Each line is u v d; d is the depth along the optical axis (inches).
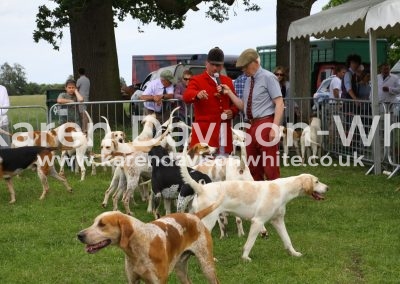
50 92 741.9
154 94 466.6
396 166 429.4
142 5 852.0
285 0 662.5
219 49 313.6
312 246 266.8
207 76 316.2
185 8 709.9
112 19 732.7
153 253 177.6
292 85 546.6
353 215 320.2
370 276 226.4
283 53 676.1
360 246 265.3
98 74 726.5
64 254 257.9
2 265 244.8
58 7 698.8
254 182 250.2
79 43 728.3
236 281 224.7
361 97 515.2
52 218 323.9
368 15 390.0
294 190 251.4
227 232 295.1
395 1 374.6
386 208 335.3
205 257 195.3
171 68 647.1
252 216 249.0
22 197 380.5
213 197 243.3
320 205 345.1
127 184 330.3
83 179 433.7
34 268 240.8
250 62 291.7
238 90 482.9
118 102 483.8
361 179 422.0
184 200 266.8
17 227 303.7
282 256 253.9
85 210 342.3
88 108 505.7
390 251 257.8
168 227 184.9
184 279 199.8
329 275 229.0
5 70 1712.6
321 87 626.5
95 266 242.2
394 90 524.7
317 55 817.5
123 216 178.1
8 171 357.7
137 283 184.2
